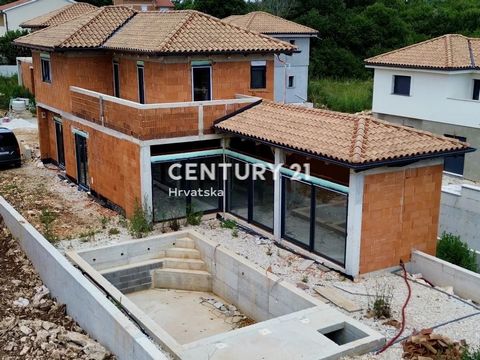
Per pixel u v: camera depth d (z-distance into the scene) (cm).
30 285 1625
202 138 1966
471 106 3003
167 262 1792
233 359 1116
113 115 2000
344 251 1576
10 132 2688
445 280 1562
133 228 1847
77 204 2186
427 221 1661
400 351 1186
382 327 1297
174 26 2186
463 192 2294
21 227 1817
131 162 1928
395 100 3394
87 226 1941
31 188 2389
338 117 1761
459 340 1240
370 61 3438
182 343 1479
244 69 2208
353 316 1355
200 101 1980
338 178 1590
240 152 1952
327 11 6844
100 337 1308
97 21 2417
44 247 1597
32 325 1373
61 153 2683
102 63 2348
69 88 2312
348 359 1145
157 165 1898
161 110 1866
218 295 1748
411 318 1341
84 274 1562
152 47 2019
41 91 2634
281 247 1784
